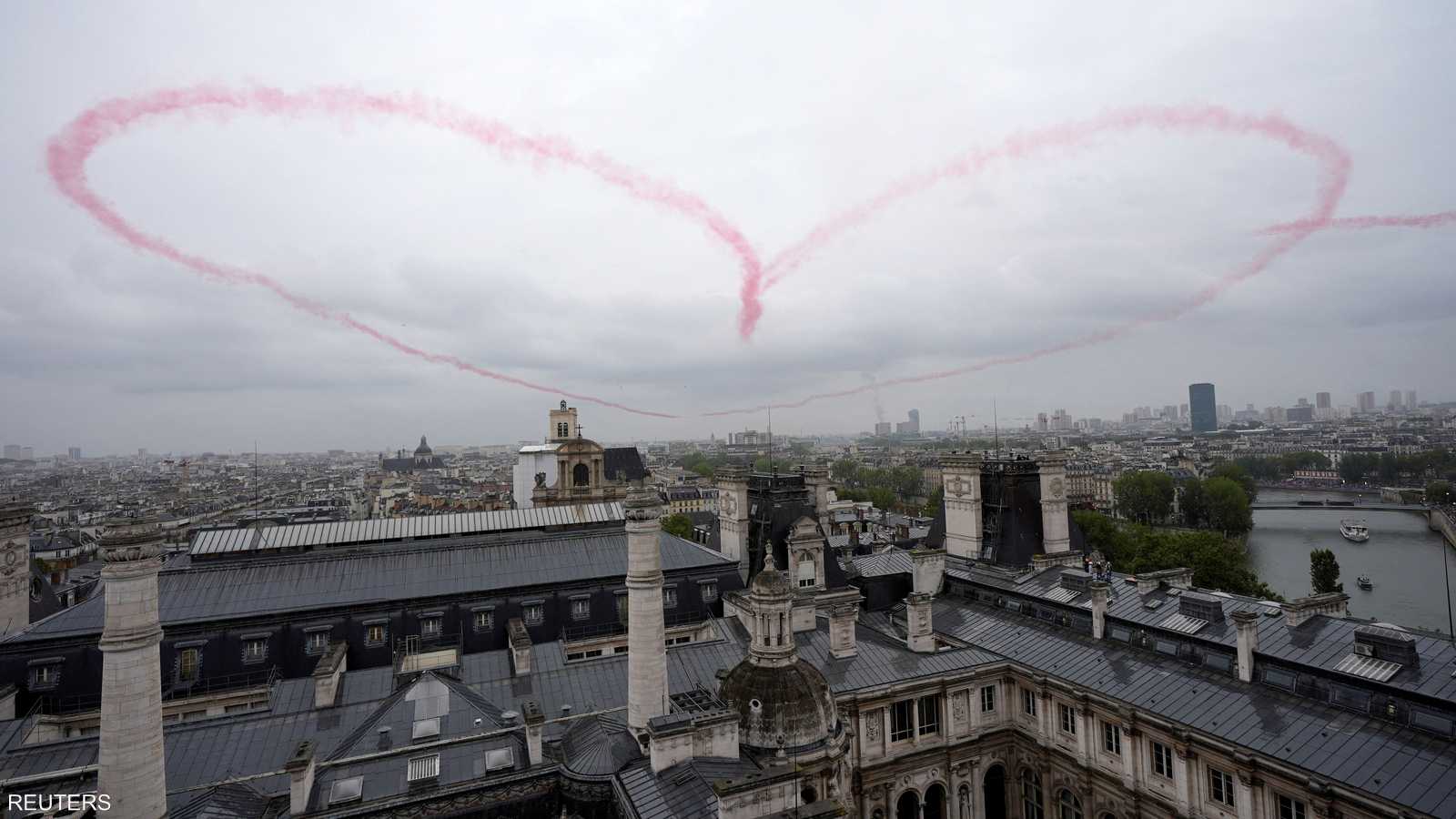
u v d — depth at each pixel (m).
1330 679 55.22
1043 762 70.56
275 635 68.00
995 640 79.62
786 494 95.50
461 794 46.75
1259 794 52.47
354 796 45.31
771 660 54.00
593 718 55.66
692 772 45.78
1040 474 98.44
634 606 52.75
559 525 92.44
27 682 61.34
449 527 88.31
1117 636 72.06
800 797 49.78
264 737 52.50
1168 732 58.50
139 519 39.44
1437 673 51.19
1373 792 46.00
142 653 39.00
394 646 70.62
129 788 38.09
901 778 68.81
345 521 86.31
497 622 74.62
